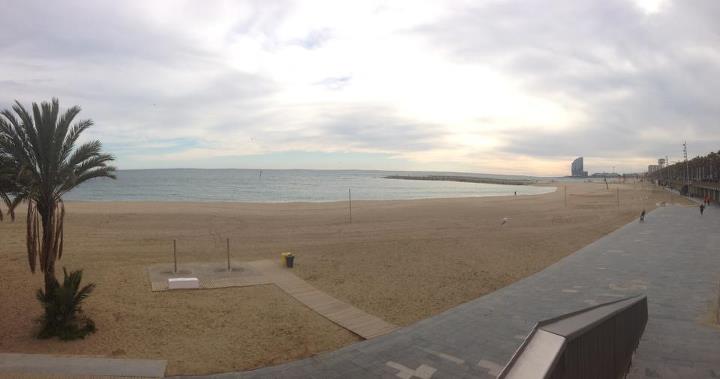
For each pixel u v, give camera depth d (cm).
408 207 5616
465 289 1758
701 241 2867
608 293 1583
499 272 2066
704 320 1182
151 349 1091
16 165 1218
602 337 479
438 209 5381
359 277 1903
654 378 729
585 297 1537
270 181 17475
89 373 924
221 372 966
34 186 1202
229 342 1156
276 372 957
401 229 3497
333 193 10556
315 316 1382
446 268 2117
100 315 1313
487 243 2844
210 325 1278
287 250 2492
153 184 13462
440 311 1463
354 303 1530
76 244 2511
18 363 955
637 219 4453
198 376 936
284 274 1900
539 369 300
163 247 2519
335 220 4069
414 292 1694
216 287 1664
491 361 981
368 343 1121
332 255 2362
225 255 2314
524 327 1207
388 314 1419
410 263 2202
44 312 1291
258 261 2161
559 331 362
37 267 1864
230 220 3897
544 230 3594
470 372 929
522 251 2616
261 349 1116
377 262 2206
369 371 948
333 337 1209
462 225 3825
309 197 9056
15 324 1218
